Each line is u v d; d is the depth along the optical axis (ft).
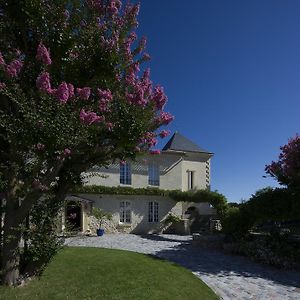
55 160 27.30
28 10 26.86
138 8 30.04
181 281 37.55
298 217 60.18
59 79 29.43
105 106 28.32
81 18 28.78
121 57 29.96
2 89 25.64
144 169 109.70
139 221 107.96
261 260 55.06
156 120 31.45
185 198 107.45
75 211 97.35
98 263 42.34
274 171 64.44
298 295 36.45
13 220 29.66
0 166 29.66
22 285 30.81
